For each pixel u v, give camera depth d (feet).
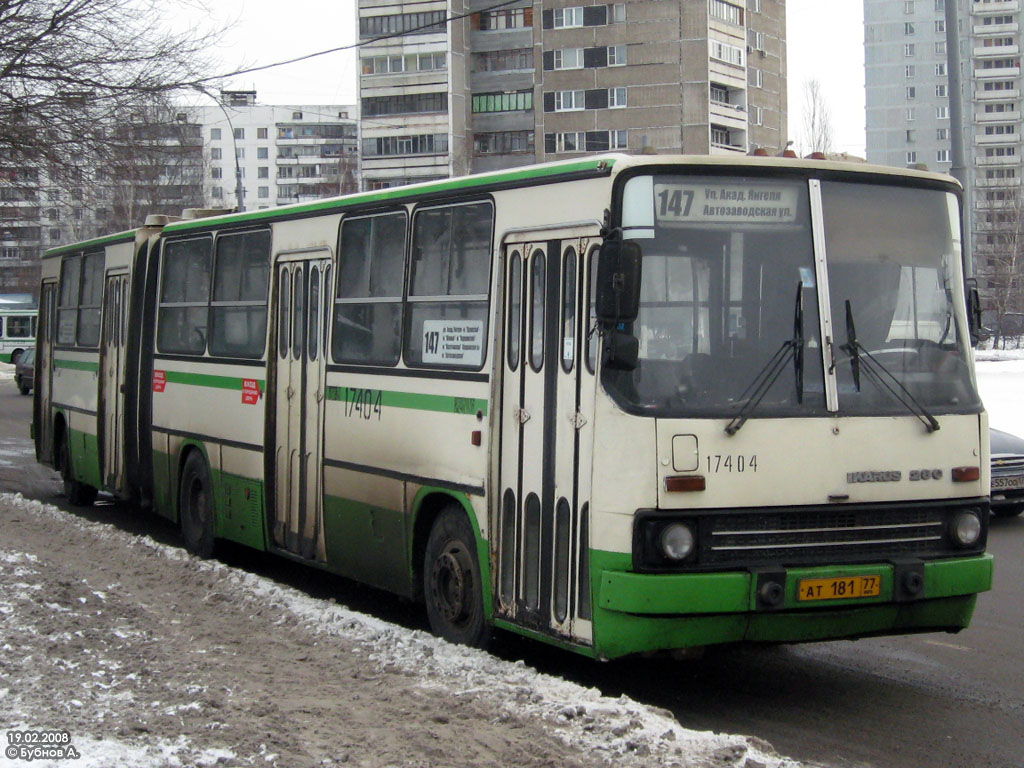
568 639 22.52
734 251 22.22
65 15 64.13
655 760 17.10
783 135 249.96
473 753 17.26
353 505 30.42
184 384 40.63
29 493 57.82
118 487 45.83
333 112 415.03
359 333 30.58
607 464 21.56
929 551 22.84
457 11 221.87
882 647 28.19
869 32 350.02
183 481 40.96
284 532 34.12
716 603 20.98
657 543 20.99
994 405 86.43
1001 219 278.26
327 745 17.47
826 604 21.56
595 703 20.08
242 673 22.17
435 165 221.05
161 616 27.50
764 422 21.66
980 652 27.61
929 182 23.97
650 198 21.88
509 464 24.48
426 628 30.40
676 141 217.77
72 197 75.10
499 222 25.22
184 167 175.73
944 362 23.58
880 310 23.09
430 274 27.68
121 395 45.57
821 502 21.93
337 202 32.01
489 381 25.03
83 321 50.55
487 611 24.88
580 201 22.88
